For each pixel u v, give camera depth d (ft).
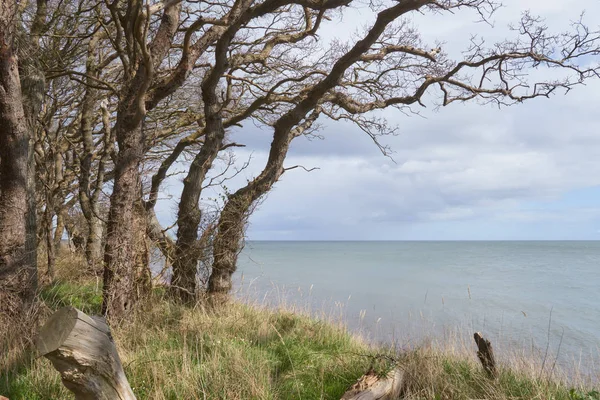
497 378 17.02
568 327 41.91
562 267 122.62
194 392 15.85
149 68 24.82
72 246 56.59
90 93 41.73
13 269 23.54
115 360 10.28
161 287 31.09
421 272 102.89
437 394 16.17
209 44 29.84
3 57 23.30
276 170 33.68
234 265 32.14
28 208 24.98
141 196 29.04
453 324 40.70
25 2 28.37
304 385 17.72
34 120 26.94
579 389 17.80
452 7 28.32
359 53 29.40
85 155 42.16
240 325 24.95
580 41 30.60
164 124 49.21
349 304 51.72
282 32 38.14
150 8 23.75
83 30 40.68
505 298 60.34
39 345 9.62
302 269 105.19
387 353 19.49
